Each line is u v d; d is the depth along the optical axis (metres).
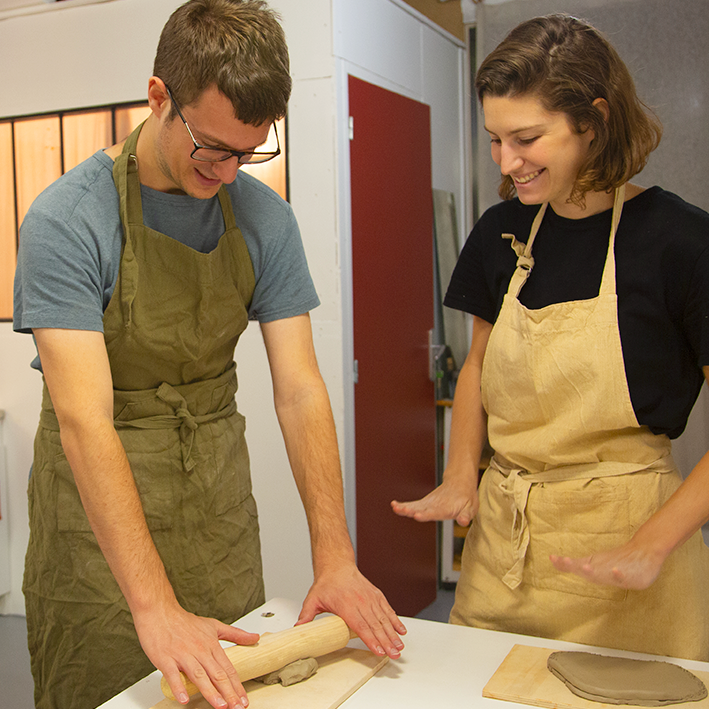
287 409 1.43
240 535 1.51
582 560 1.03
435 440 3.66
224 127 1.08
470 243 1.47
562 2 3.34
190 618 1.08
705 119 3.19
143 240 1.27
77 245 1.17
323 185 2.78
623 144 1.12
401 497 3.30
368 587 1.22
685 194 3.23
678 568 1.22
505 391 1.33
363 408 2.97
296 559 2.88
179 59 1.07
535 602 1.30
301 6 2.74
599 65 1.09
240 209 1.38
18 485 3.35
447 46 3.77
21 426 3.33
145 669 1.36
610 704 1.00
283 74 1.10
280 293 1.44
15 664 2.96
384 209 3.12
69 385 1.14
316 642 1.11
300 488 1.37
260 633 1.26
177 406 1.39
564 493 1.27
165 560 1.40
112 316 1.26
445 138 3.78
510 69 1.08
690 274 1.15
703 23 3.16
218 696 0.98
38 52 3.14
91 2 3.02
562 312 1.25
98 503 1.10
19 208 3.27
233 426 1.52
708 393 3.15
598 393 1.22
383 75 3.11
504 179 1.35
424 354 3.51
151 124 1.24
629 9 3.23
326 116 2.75
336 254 2.78
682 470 3.23
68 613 1.37
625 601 1.23
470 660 1.15
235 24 1.05
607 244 1.24
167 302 1.30
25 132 3.21
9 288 3.31
